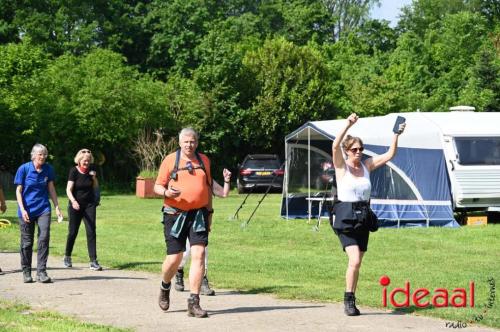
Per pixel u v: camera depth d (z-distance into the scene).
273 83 55.66
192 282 11.52
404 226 27.44
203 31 64.50
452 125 29.25
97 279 15.41
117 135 48.25
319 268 16.97
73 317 11.45
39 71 48.88
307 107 56.03
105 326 10.66
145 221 28.06
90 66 51.66
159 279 15.45
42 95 47.31
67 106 47.72
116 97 47.81
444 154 28.48
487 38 77.31
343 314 11.70
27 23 63.94
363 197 11.55
